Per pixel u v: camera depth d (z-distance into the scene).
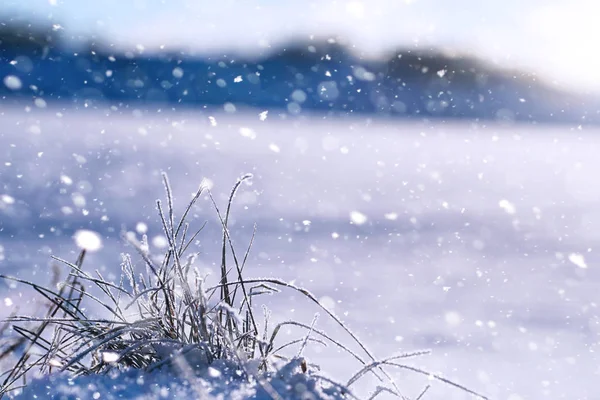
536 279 10.59
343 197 20.12
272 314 7.85
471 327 7.94
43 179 20.48
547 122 91.75
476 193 22.86
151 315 3.73
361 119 84.44
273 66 82.88
